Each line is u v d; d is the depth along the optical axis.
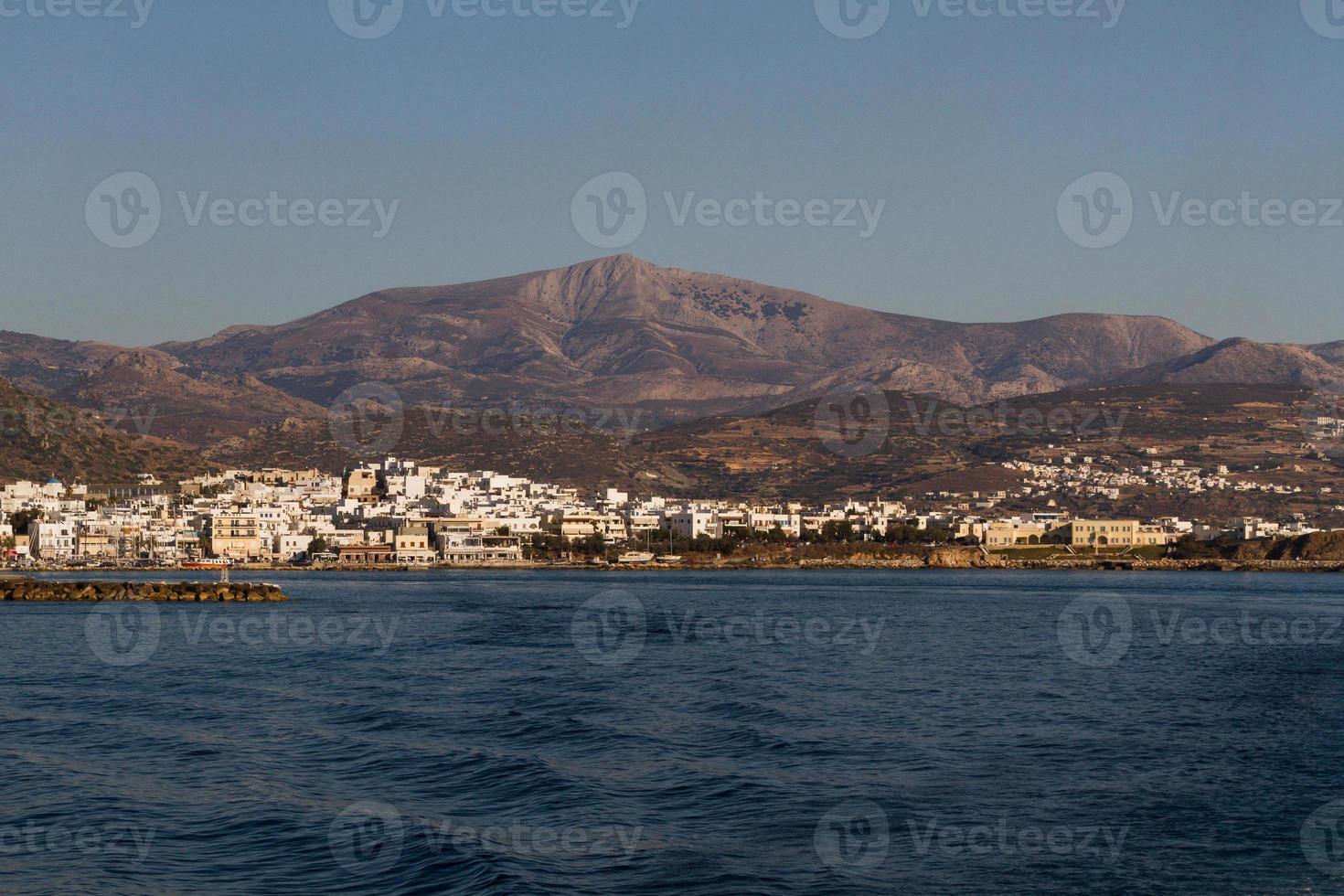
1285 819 62.94
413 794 67.00
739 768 73.44
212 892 50.91
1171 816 63.38
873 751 78.88
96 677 114.44
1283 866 55.66
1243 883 53.31
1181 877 53.97
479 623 173.88
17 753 77.56
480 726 86.94
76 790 67.75
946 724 88.88
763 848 57.53
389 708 95.00
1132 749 80.12
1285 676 118.12
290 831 59.47
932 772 72.88
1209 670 122.31
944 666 124.44
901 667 123.25
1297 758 77.50
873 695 103.00
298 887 51.47
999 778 71.38
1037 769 73.88
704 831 60.06
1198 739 83.69
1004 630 166.38
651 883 52.28
